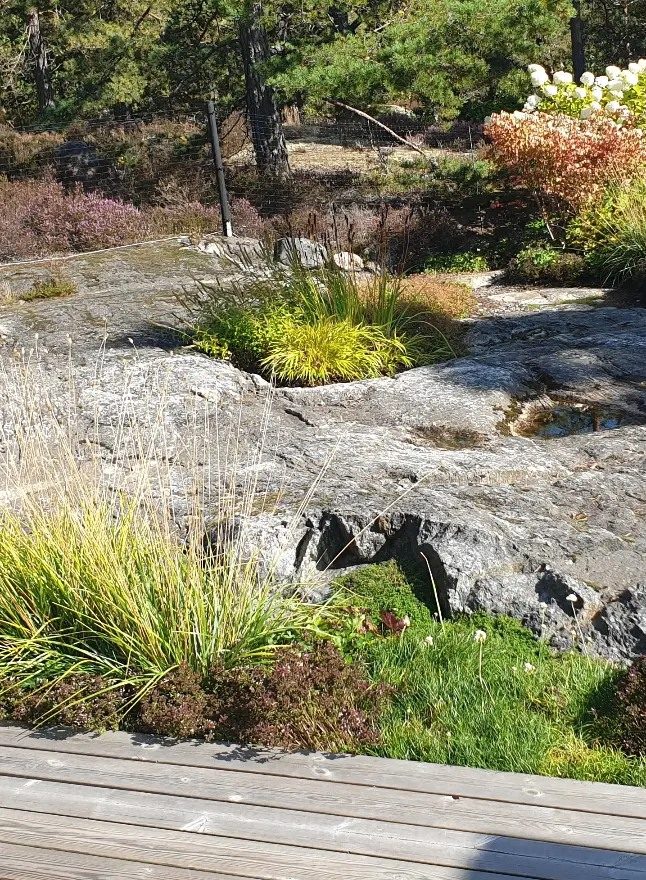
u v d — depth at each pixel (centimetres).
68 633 382
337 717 330
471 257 1289
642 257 1044
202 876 255
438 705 343
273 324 764
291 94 1605
